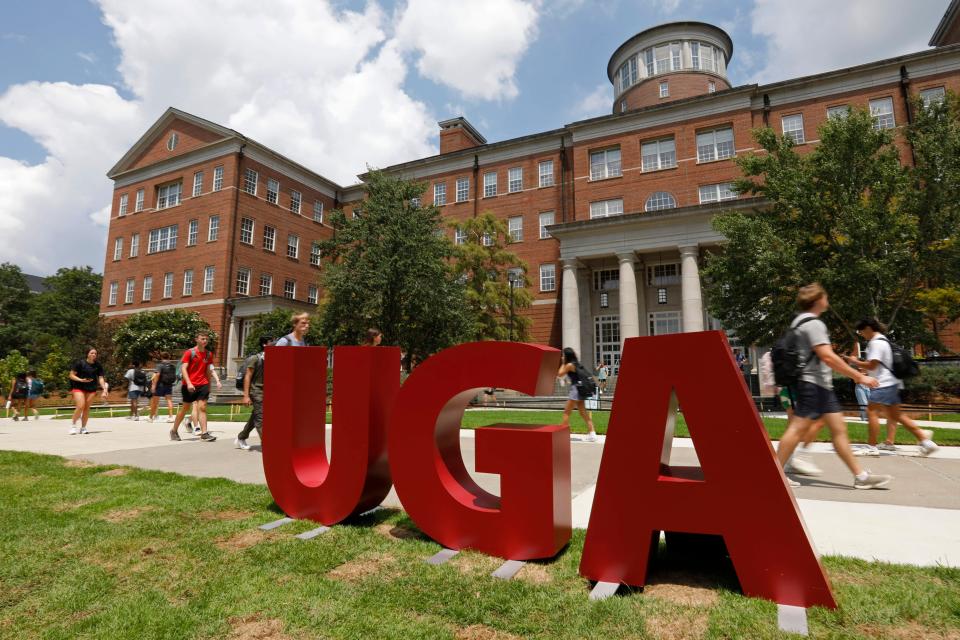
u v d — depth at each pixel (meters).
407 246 19.70
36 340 43.19
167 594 2.64
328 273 20.05
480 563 3.11
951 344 20.70
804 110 24.66
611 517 2.86
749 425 2.67
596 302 27.44
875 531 3.57
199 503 4.38
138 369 14.24
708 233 21.61
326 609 2.46
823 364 4.43
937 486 4.91
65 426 11.88
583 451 7.54
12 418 15.39
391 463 3.68
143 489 4.88
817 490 4.84
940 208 13.65
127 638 2.20
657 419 2.85
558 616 2.39
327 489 3.93
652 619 2.36
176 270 33.00
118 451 7.48
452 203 32.91
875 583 2.68
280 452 4.19
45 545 3.34
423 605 2.51
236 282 31.41
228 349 30.31
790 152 15.59
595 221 23.50
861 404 11.64
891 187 13.84
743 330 16.86
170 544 3.39
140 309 34.31
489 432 3.38
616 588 2.72
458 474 3.79
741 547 2.62
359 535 3.63
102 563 3.06
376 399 3.95
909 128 14.62
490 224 24.48
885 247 14.02
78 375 10.13
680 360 2.85
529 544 3.16
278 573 2.92
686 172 25.94
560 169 30.08
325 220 38.78
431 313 19.67
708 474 2.72
